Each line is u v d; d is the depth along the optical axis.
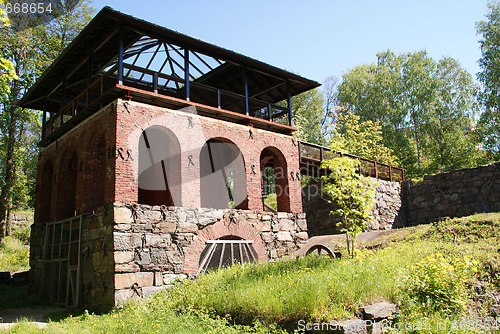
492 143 29.61
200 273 10.65
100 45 12.09
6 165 21.55
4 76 9.62
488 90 29.72
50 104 16.86
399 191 20.52
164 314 7.82
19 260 18.42
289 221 13.84
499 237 9.95
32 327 7.82
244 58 13.26
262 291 7.27
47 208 14.91
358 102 37.62
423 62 34.44
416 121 33.97
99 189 11.79
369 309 6.17
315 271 8.31
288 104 15.30
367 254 10.05
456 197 18.75
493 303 7.30
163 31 11.24
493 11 29.61
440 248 9.72
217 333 6.45
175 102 11.57
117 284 9.27
